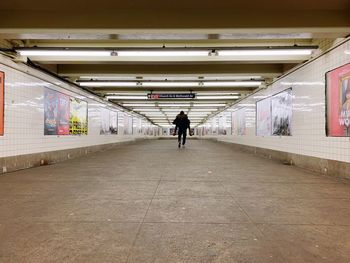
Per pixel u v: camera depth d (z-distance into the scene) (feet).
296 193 17.20
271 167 29.53
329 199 15.75
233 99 65.67
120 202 14.90
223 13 20.44
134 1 19.47
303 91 29.94
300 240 9.86
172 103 73.77
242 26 20.39
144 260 8.28
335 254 8.73
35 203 14.69
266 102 43.06
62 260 8.26
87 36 22.02
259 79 41.11
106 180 21.43
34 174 24.50
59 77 37.14
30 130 29.89
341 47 22.77
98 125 55.93
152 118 141.90
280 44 27.32
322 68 25.90
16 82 27.27
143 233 10.45
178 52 25.77
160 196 16.28
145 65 37.68
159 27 20.43
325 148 25.16
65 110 39.47
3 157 25.03
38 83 31.76
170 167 28.91
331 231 10.75
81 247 9.18
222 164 31.78
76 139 43.62
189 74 37.70
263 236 10.22
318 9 20.25
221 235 10.29
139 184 19.84
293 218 12.33
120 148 62.90
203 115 116.47
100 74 37.50
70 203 14.69
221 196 16.33
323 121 25.58
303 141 29.66
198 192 17.34
